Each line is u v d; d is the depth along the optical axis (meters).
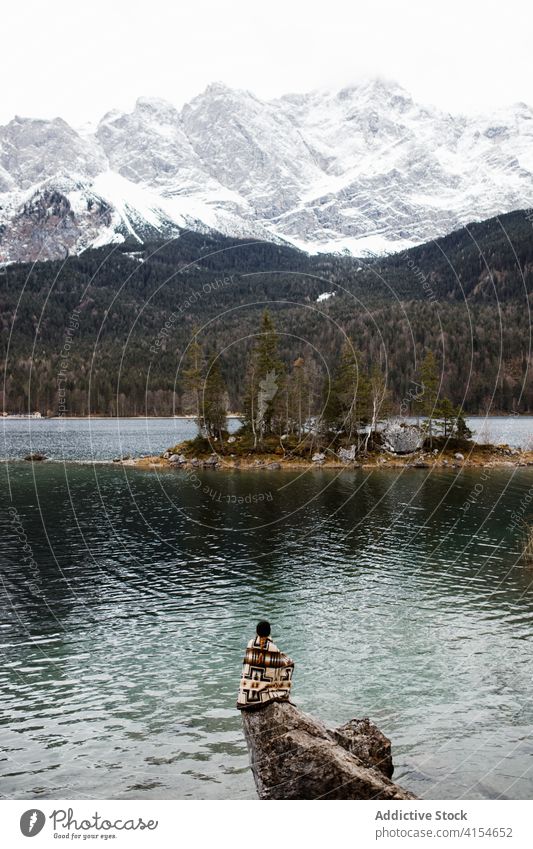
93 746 17.06
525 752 16.64
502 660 22.62
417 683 20.78
